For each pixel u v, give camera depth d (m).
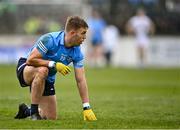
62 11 85.31
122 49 84.31
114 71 73.81
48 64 23.98
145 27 79.50
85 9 85.62
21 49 84.06
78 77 24.91
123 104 34.09
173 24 84.19
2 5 85.00
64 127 22.27
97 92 46.19
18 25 84.81
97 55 81.56
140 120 25.16
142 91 47.12
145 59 81.31
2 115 26.61
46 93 25.30
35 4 85.25
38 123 23.19
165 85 53.97
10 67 77.31
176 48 84.00
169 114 28.39
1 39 84.12
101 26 79.81
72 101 35.41
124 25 85.00
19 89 48.75
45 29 84.94
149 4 85.12
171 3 84.69
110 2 85.88
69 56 24.78
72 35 24.30
